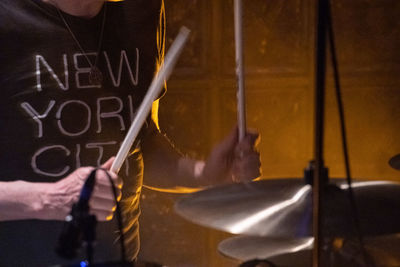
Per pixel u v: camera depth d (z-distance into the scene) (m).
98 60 1.77
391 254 1.47
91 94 1.76
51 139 1.72
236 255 1.81
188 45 4.38
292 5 4.60
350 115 4.81
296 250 1.71
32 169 1.72
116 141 1.80
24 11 1.70
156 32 1.93
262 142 4.68
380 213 1.36
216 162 1.97
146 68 1.89
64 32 1.73
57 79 1.72
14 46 1.69
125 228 1.86
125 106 1.83
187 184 2.09
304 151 4.74
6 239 1.71
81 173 1.57
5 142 1.71
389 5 4.73
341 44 4.75
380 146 4.84
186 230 4.33
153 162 2.12
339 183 1.51
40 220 1.69
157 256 4.32
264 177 4.71
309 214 1.35
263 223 1.34
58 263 1.70
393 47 4.76
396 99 4.79
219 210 1.41
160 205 4.29
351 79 4.78
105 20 1.80
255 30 4.57
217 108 4.46
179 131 4.44
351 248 1.45
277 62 4.63
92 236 1.04
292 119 4.69
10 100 1.70
